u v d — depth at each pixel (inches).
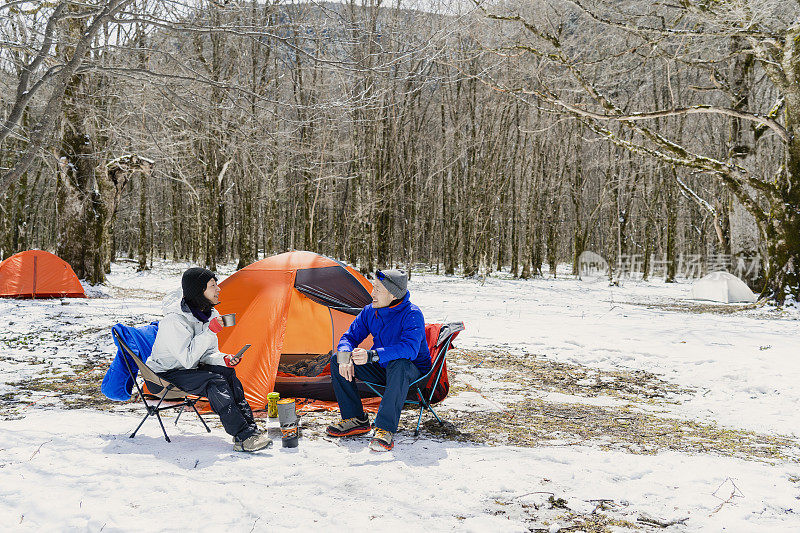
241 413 155.6
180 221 1577.3
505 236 1669.5
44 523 107.0
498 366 304.0
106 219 663.1
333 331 274.1
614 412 217.2
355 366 176.9
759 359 304.5
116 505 114.7
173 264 1422.2
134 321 409.7
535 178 1232.2
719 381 271.7
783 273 586.9
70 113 593.3
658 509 121.8
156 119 338.6
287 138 310.2
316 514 114.0
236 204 1441.9
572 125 1232.8
